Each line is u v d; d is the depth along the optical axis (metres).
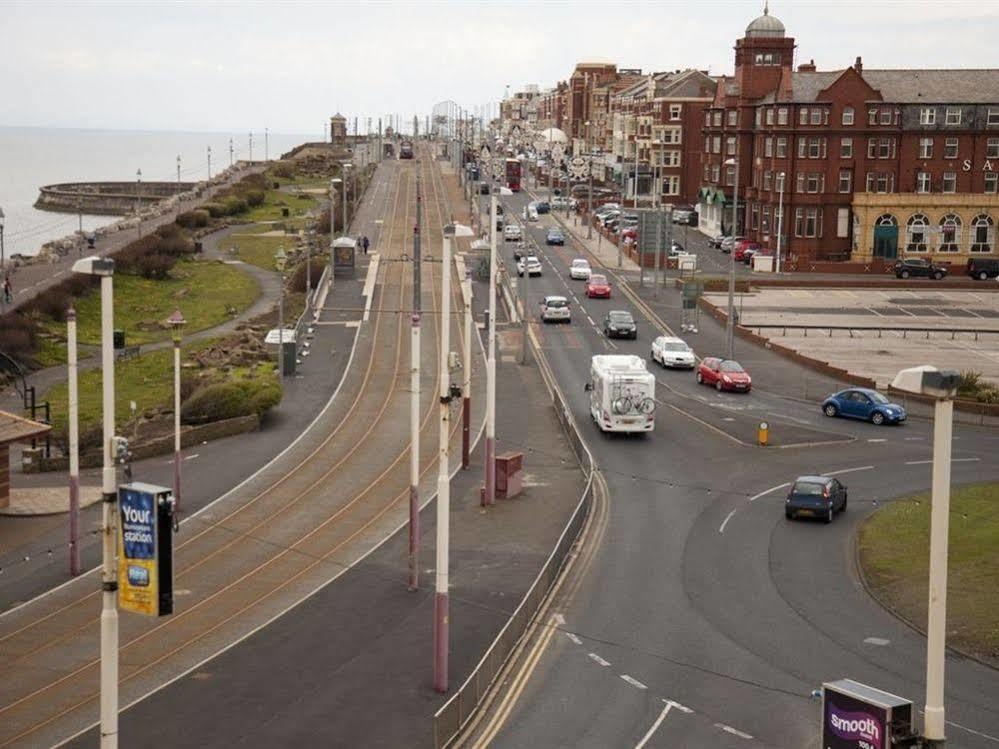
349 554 45.41
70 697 32.91
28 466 58.53
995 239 128.00
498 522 49.47
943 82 132.50
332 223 114.06
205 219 153.25
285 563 44.41
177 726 30.19
